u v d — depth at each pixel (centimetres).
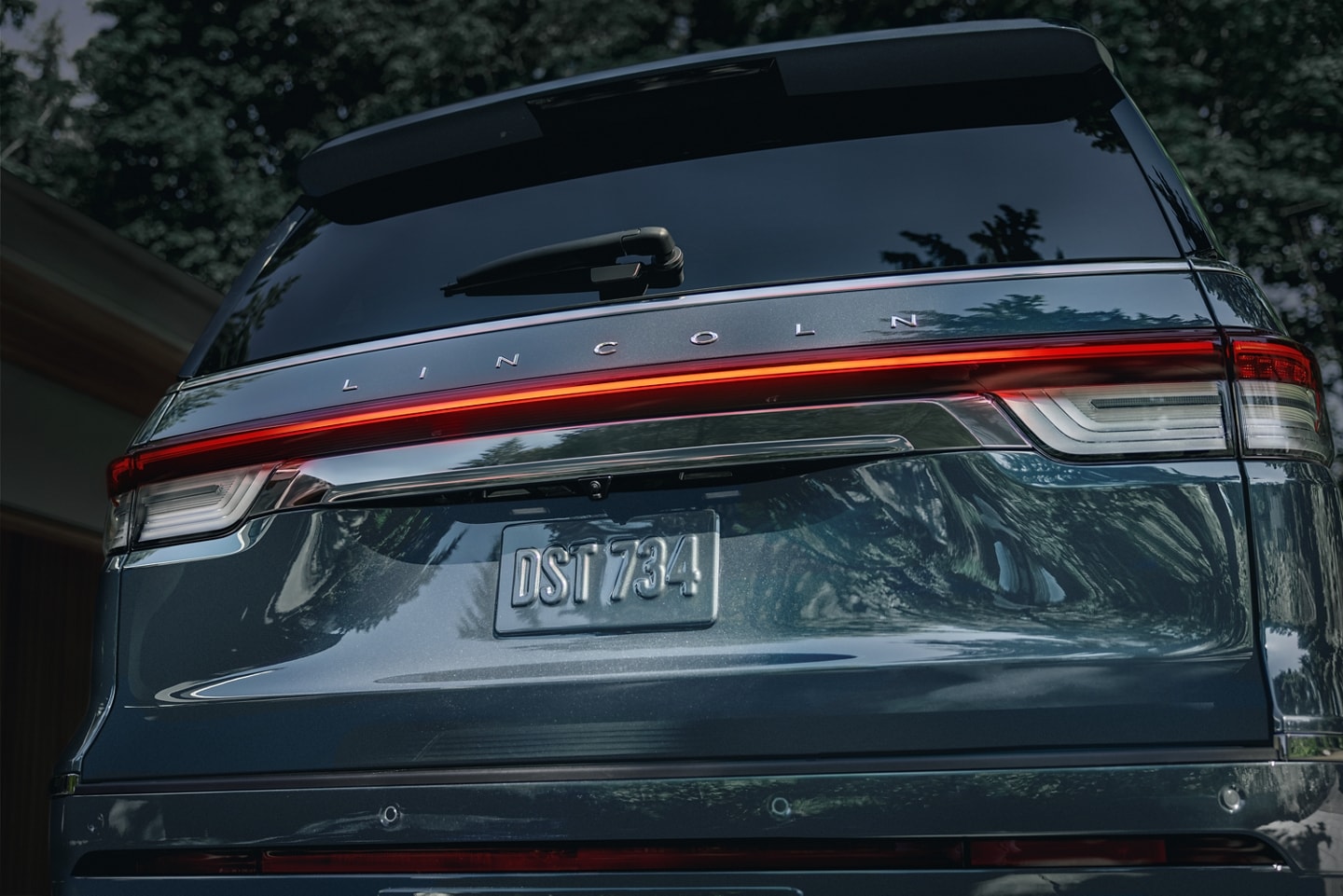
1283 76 1998
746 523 164
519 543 172
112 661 186
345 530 179
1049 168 185
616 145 206
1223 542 149
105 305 829
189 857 173
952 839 146
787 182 192
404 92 2102
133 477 192
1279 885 139
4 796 1062
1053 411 155
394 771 165
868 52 198
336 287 208
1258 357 154
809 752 151
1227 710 143
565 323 175
